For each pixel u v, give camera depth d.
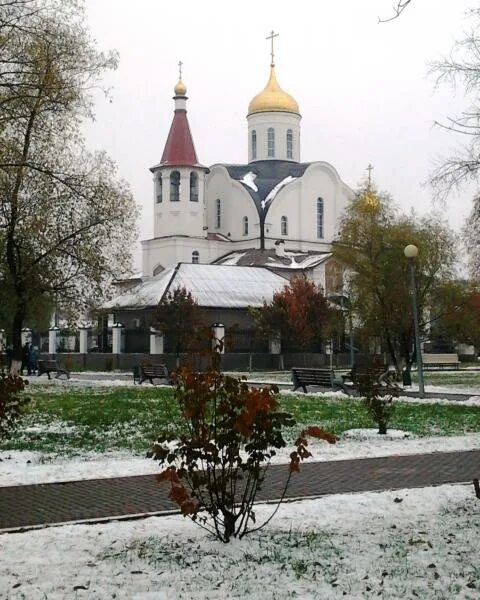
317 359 60.59
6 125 27.11
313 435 8.41
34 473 12.95
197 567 7.63
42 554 8.08
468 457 14.80
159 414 21.97
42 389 33.25
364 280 37.25
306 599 6.77
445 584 7.18
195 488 8.56
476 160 21.12
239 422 8.12
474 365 67.06
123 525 9.31
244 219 77.94
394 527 9.20
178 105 76.31
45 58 26.94
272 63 81.62
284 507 10.20
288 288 60.00
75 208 34.38
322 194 79.50
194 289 60.72
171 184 75.81
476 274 33.34
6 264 34.22
